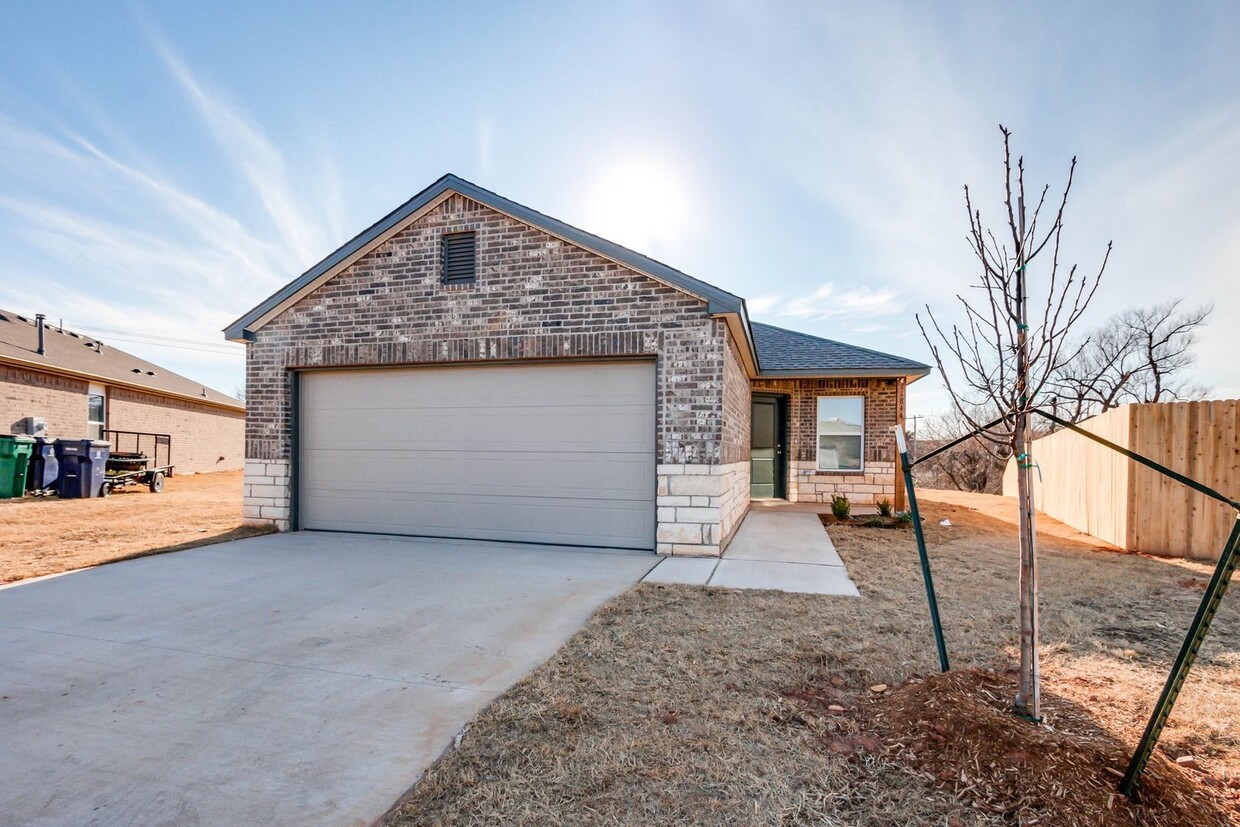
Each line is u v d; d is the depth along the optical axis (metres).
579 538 7.27
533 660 3.60
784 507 12.00
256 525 8.36
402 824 2.05
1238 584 5.70
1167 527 7.30
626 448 7.15
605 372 7.24
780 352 12.88
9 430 14.66
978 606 4.80
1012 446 2.83
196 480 19.00
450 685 3.22
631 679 3.29
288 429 8.25
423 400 7.87
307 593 5.13
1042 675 3.46
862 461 12.59
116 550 7.02
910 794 2.25
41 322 16.27
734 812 2.13
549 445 7.40
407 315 7.73
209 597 5.00
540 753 2.51
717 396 6.72
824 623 4.31
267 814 2.09
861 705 3.02
